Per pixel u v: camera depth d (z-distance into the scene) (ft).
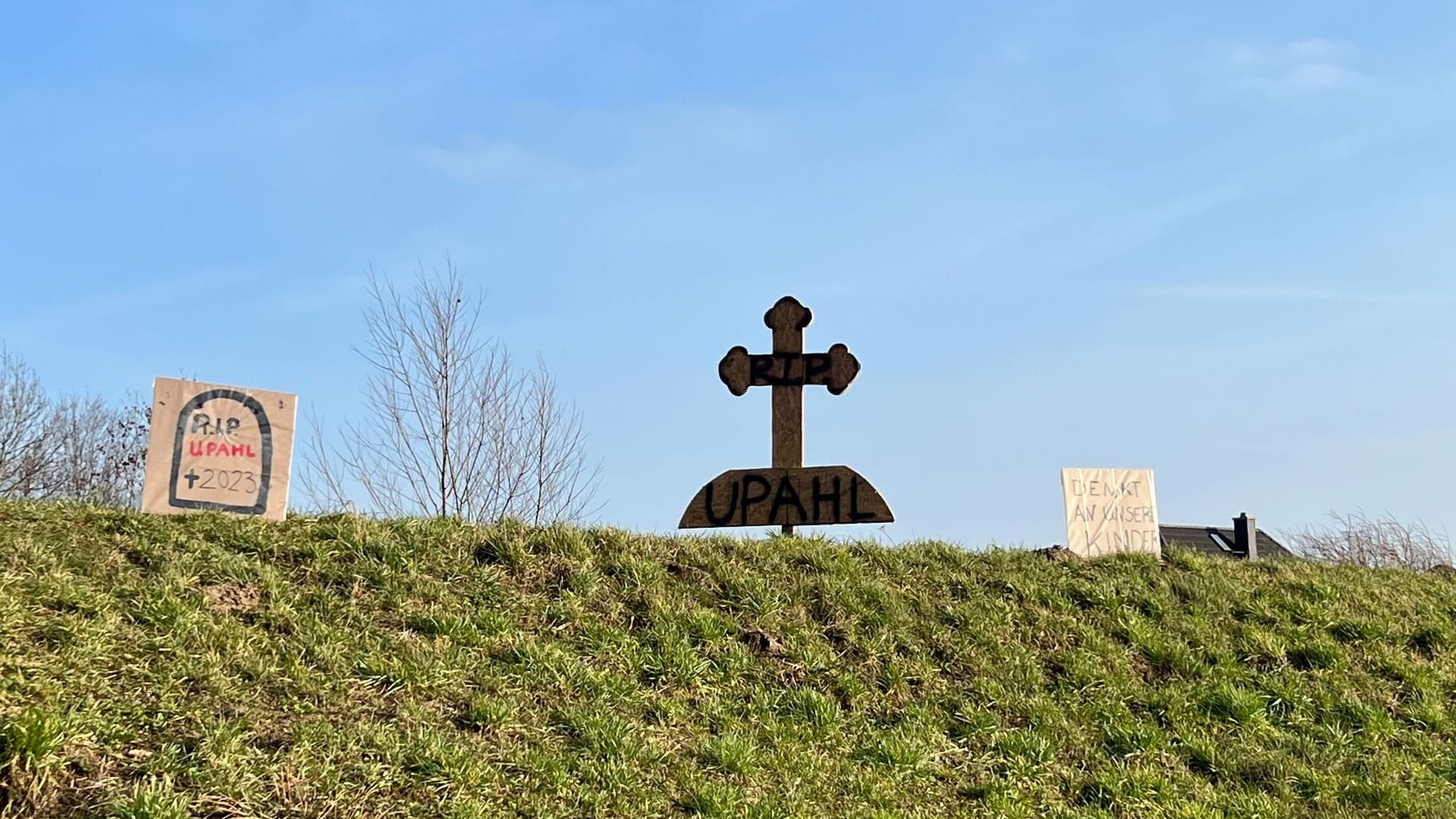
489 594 29.78
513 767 22.81
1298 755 28.94
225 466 30.91
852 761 26.23
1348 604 37.11
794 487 36.50
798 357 37.42
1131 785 26.55
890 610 32.60
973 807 25.25
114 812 18.37
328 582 28.71
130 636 23.49
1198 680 31.68
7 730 18.83
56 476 65.87
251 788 19.88
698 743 25.41
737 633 30.42
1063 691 30.48
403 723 23.25
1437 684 33.04
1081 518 38.86
